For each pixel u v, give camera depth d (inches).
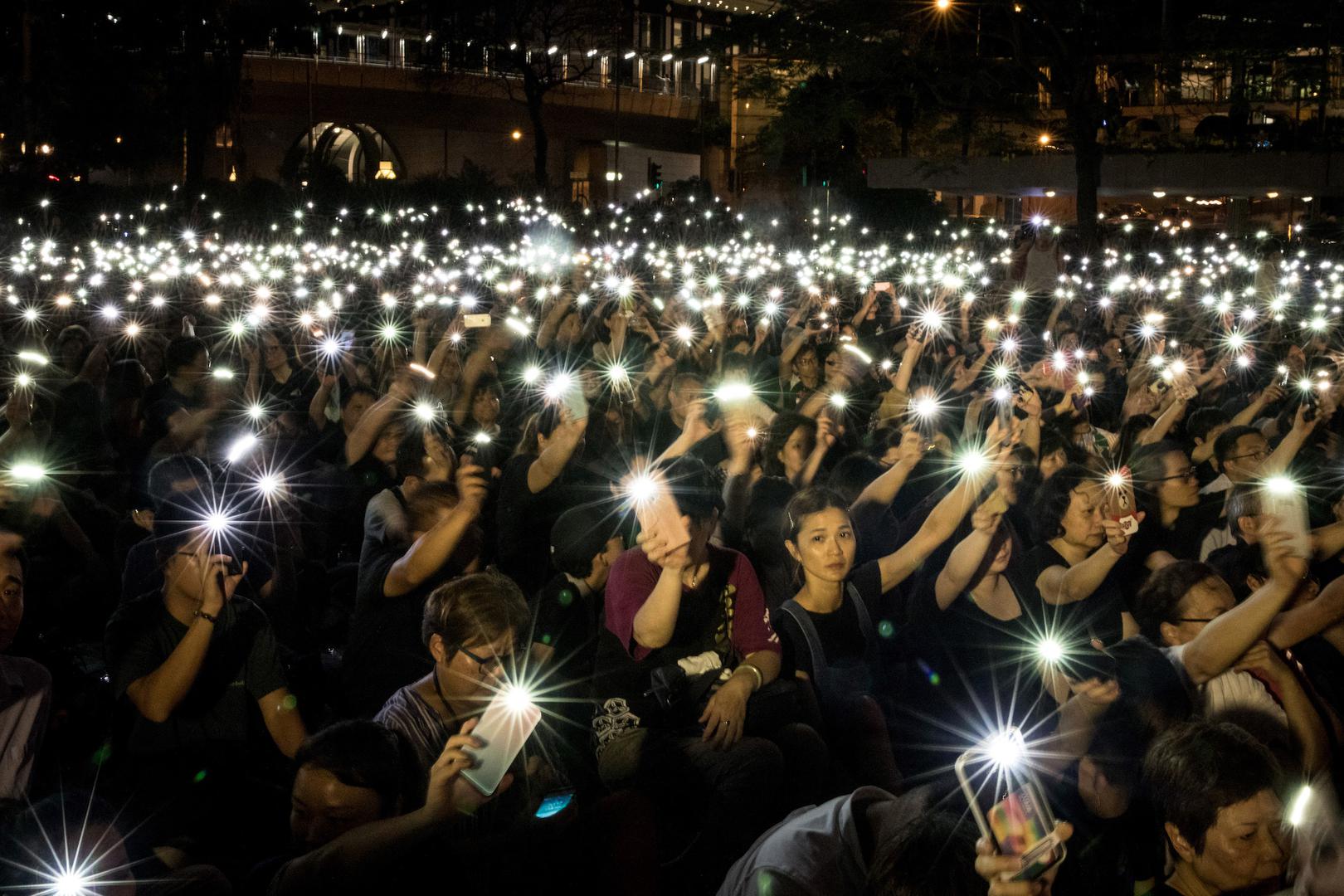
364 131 2780.5
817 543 200.8
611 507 214.1
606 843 170.6
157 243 1019.3
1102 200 1590.8
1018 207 1578.5
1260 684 181.0
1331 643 212.7
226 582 180.4
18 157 1393.9
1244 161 1146.0
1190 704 169.5
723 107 2630.4
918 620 217.3
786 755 192.4
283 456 302.8
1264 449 288.8
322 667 266.1
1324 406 316.8
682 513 192.2
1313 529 255.3
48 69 1398.9
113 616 188.5
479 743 143.9
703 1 3070.9
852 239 1421.0
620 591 193.0
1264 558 187.3
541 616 210.7
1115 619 219.6
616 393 334.3
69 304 550.3
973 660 211.5
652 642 186.2
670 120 3034.0
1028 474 270.4
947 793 127.7
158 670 177.9
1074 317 740.7
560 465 253.3
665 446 341.4
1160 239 1284.4
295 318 545.3
